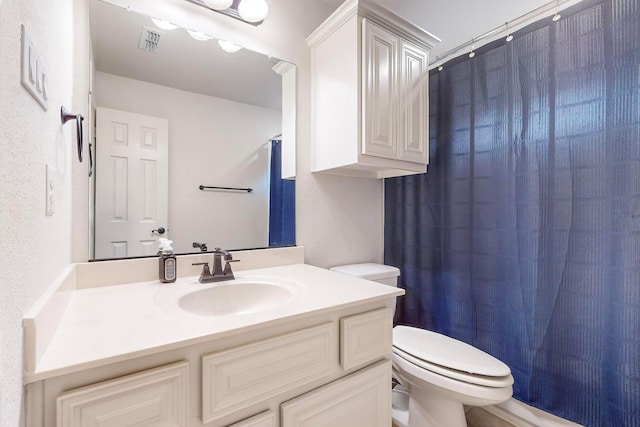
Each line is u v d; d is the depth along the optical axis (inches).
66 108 32.8
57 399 19.2
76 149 38.1
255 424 27.3
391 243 74.6
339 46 53.3
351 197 68.9
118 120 42.6
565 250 46.7
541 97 49.1
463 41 64.1
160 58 46.0
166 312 29.5
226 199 52.0
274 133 56.9
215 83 50.9
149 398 22.3
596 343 43.6
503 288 54.4
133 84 43.9
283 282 42.8
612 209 42.1
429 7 65.6
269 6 55.9
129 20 43.3
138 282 41.6
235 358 26.0
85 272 38.2
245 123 53.8
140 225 44.1
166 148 46.5
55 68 27.1
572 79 45.7
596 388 43.4
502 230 54.6
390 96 53.2
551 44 47.9
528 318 50.6
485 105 56.9
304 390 31.3
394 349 49.6
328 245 64.8
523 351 51.1
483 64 57.2
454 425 44.6
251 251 52.7
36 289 20.8
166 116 46.6
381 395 37.6
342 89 52.7
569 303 46.3
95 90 40.9
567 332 46.4
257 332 28.0
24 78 17.8
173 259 42.0
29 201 19.3
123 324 26.3
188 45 48.2
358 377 35.2
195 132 49.1
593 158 43.9
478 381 40.8
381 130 51.8
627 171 40.9
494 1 58.0
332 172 62.6
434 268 66.2
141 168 44.3
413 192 70.1
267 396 27.8
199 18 48.6
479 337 57.8
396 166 55.2
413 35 55.7
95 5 40.8
